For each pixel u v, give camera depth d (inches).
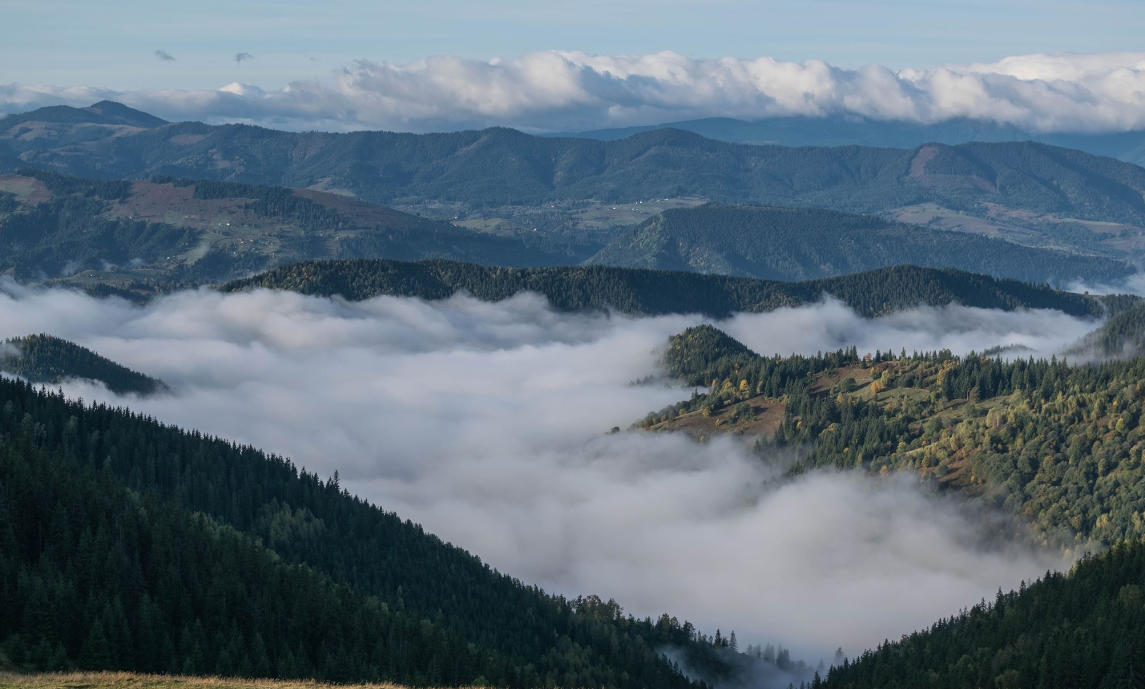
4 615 6776.6
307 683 6245.1
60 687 5516.7
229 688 5792.3
